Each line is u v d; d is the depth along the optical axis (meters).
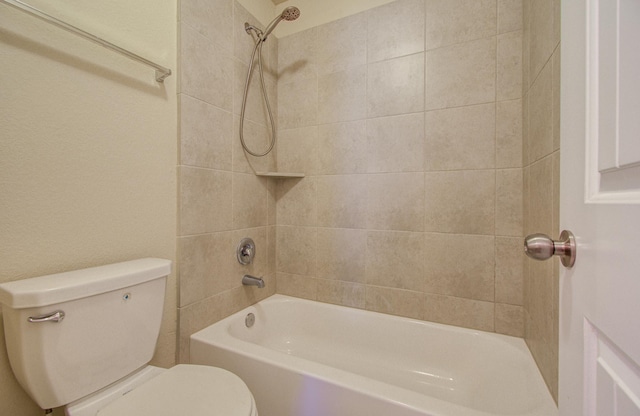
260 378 1.07
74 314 0.76
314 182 1.70
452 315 1.39
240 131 1.50
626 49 0.30
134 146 1.05
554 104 0.85
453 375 1.31
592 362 0.37
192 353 1.24
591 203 0.37
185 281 1.23
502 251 1.29
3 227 0.75
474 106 1.32
